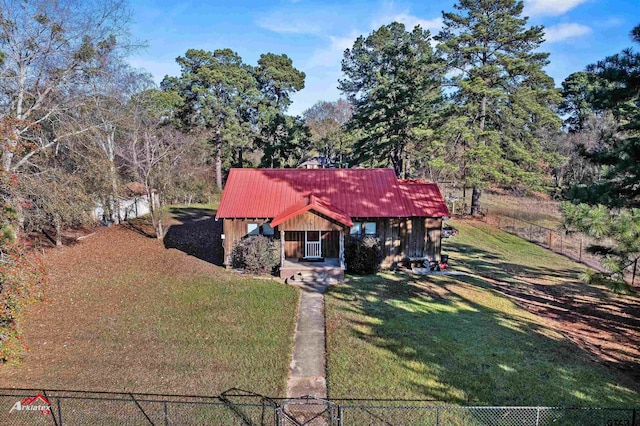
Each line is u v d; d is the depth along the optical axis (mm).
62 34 19281
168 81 50750
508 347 12938
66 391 10469
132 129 28781
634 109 13148
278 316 15258
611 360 12336
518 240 28469
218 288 18203
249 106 54375
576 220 10703
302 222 19516
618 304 17000
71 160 23703
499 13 31844
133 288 18125
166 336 13594
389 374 11320
